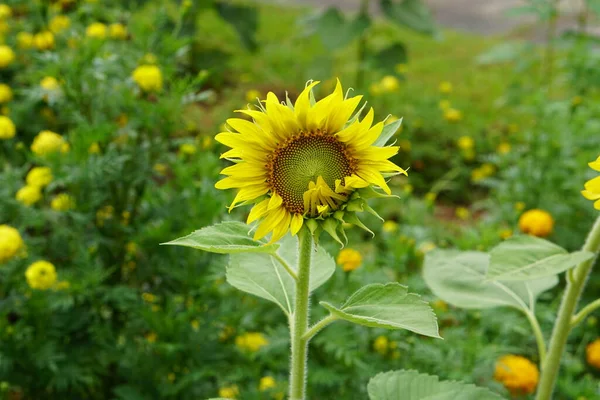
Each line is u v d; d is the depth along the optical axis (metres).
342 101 1.13
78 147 1.60
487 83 3.80
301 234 1.15
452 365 1.52
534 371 1.56
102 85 1.68
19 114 1.96
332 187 1.13
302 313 1.20
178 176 1.70
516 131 2.86
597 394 1.59
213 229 1.16
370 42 4.45
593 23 2.70
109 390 1.72
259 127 1.13
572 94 2.56
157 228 1.63
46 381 1.59
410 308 1.14
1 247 1.56
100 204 1.68
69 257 1.67
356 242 2.05
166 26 2.89
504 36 4.33
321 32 3.08
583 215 2.13
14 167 1.87
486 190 2.77
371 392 1.27
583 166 2.15
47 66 1.67
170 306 1.61
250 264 1.28
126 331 1.63
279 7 5.23
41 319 1.58
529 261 1.26
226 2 3.50
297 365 1.22
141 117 1.65
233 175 1.13
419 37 4.80
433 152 2.81
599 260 1.97
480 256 1.47
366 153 1.13
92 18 1.96
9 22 2.26
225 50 3.83
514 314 1.62
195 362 1.59
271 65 3.71
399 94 3.12
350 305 1.16
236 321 1.63
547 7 2.58
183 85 1.65
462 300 1.43
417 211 2.05
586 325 1.80
